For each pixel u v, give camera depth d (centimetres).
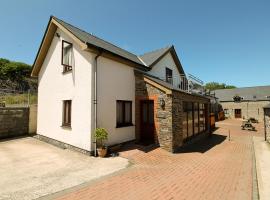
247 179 652
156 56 1567
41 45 1230
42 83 1312
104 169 714
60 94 1117
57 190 529
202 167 775
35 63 1307
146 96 1113
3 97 1567
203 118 1597
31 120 1395
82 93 953
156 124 1058
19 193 506
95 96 916
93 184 577
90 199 484
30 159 818
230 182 622
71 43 1039
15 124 1304
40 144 1111
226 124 2792
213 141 1419
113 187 559
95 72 927
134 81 1182
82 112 945
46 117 1240
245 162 870
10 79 2736
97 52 927
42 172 670
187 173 698
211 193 539
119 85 1070
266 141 1478
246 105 4153
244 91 4419
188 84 1561
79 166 742
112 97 1017
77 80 992
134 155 901
